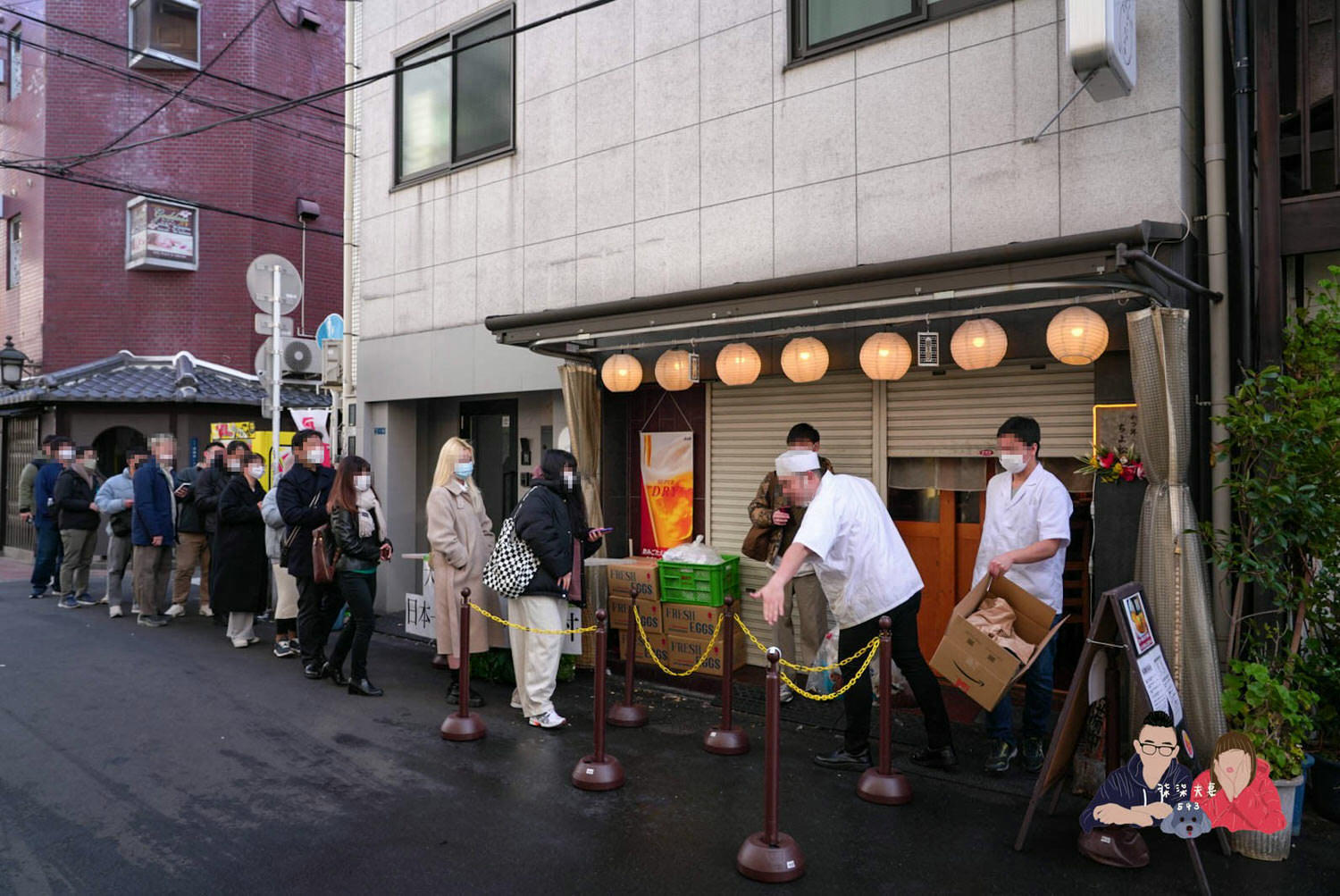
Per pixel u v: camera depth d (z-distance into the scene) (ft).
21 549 50.24
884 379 19.44
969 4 18.52
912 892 11.78
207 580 31.63
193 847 13.04
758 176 21.62
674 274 23.17
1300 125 16.69
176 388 47.80
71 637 27.43
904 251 19.21
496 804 14.65
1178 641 14.17
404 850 12.94
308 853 12.85
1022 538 15.64
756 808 14.47
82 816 14.14
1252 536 14.62
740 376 20.49
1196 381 16.35
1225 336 16.08
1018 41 17.79
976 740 17.63
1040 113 17.52
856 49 20.01
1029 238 17.58
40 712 19.54
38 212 52.70
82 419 47.16
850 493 15.39
